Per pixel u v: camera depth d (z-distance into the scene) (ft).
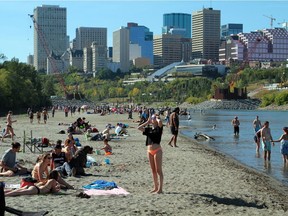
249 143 166.81
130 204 53.36
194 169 88.69
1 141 138.41
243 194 63.98
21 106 526.16
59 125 244.22
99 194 58.49
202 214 50.26
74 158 74.74
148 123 60.23
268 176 87.92
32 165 85.20
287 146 105.29
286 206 58.44
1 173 71.77
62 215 47.44
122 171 82.07
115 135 172.14
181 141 160.15
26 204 51.88
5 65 624.59
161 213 49.70
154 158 60.54
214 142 170.50
